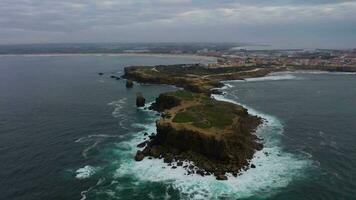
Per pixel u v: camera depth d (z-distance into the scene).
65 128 106.75
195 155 79.12
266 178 71.19
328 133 101.94
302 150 87.25
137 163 78.50
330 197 63.94
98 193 65.75
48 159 81.69
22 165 78.31
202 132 81.31
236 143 82.44
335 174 73.31
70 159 81.56
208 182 69.25
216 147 77.56
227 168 74.31
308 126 109.25
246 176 71.81
